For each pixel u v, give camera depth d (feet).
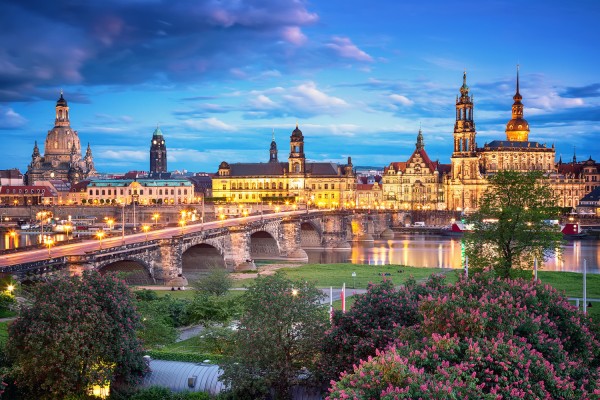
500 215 361.92
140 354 244.01
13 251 449.06
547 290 209.05
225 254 629.51
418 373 152.66
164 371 247.29
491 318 181.16
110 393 235.40
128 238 576.61
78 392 228.02
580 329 199.41
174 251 502.79
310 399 214.28
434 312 184.65
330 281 524.52
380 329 201.26
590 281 498.69
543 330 190.90
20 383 224.94
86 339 223.92
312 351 213.05
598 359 202.80
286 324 213.25
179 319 347.36
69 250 464.24
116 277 245.45
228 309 347.77
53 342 219.20
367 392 151.64
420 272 592.19
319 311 222.89
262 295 218.18
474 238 368.27
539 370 165.07
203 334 293.43
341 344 207.51
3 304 312.09
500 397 153.99
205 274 555.69
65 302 226.38
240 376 211.61
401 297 212.84
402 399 144.15
